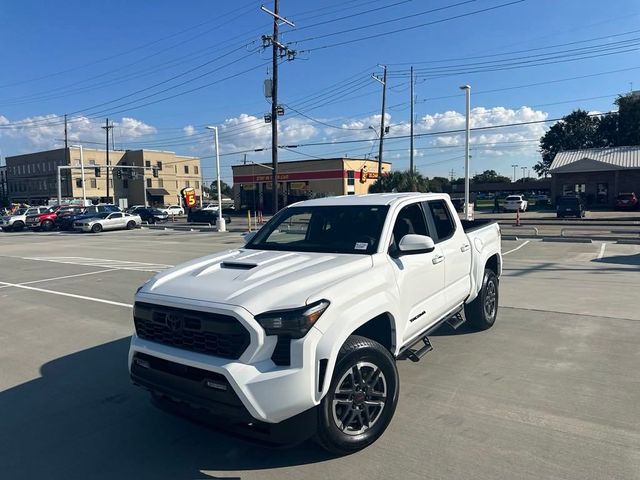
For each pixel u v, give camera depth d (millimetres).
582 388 4344
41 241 26141
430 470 3145
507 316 6879
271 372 2957
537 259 13266
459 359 5172
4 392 4781
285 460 3352
